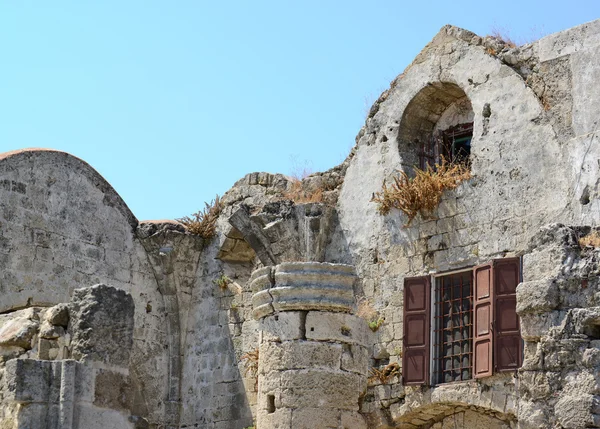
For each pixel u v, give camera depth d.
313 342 19.83
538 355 20.14
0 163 27.66
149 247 30.89
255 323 29.89
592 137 24.89
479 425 25.67
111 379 17.89
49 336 18.14
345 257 28.70
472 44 27.52
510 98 26.47
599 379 19.45
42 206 28.45
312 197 29.55
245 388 29.61
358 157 29.16
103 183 30.12
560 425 19.64
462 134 28.31
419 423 26.86
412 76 28.47
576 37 25.84
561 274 20.34
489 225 26.09
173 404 30.64
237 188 31.27
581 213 24.58
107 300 18.16
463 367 25.88
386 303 27.58
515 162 26.00
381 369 27.05
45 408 17.45
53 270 28.44
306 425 19.48
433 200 26.95
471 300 26.08
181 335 31.16
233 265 31.02
